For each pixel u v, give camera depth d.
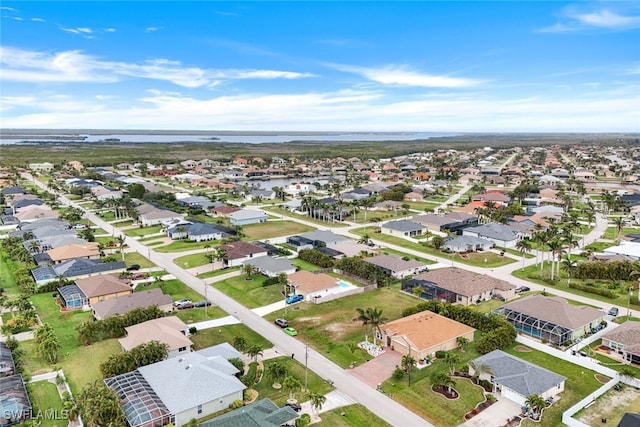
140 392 57.38
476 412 57.94
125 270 114.00
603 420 55.91
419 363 70.38
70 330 81.88
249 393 61.91
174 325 78.62
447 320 80.25
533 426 55.22
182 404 55.81
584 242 146.12
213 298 98.12
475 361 66.50
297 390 62.56
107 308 85.62
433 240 140.12
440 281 100.31
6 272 113.94
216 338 79.06
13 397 57.28
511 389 60.34
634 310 92.44
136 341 71.56
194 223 160.88
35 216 168.50
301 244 140.38
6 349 70.44
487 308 92.94
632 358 71.00
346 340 78.62
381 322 75.38
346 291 101.00
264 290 102.25
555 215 178.00
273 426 51.53
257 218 180.12
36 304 94.31
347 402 60.00
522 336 80.12
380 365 70.12
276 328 83.50
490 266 122.88
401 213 196.88
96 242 141.75
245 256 123.38
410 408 58.91
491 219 171.62
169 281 108.38
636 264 111.75
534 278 111.94
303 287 98.62
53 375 66.56
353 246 134.62
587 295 101.19
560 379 62.22
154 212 173.75
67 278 105.88
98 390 54.97
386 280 107.62
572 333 78.06
